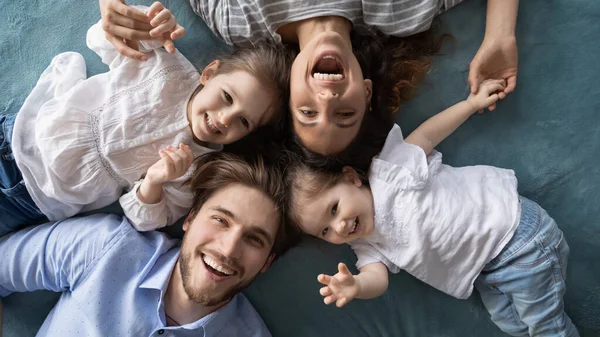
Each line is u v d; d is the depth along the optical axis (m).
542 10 1.29
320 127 1.11
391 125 1.28
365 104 1.16
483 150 1.31
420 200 1.20
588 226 1.30
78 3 1.34
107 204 1.31
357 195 1.20
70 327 1.19
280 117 1.22
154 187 1.19
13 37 1.33
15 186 1.22
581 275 1.30
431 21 1.24
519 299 1.21
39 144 1.21
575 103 1.29
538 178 1.30
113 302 1.21
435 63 1.31
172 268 1.23
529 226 1.18
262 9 1.20
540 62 1.29
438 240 1.19
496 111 1.31
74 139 1.21
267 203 1.18
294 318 1.33
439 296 1.32
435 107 1.31
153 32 1.16
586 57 1.28
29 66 1.33
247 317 1.30
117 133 1.22
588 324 1.30
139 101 1.23
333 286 1.09
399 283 1.33
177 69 1.26
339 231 1.18
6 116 1.25
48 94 1.27
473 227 1.19
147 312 1.21
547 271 1.18
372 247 1.26
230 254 1.13
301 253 1.33
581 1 1.28
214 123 1.17
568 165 1.30
